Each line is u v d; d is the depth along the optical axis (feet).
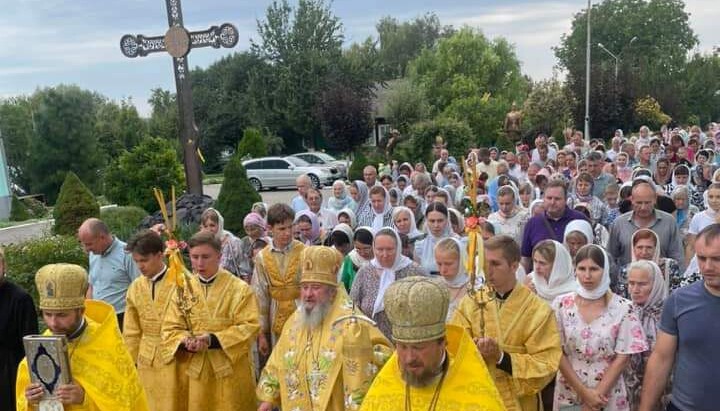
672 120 144.87
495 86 160.76
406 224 24.49
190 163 44.75
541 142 54.44
